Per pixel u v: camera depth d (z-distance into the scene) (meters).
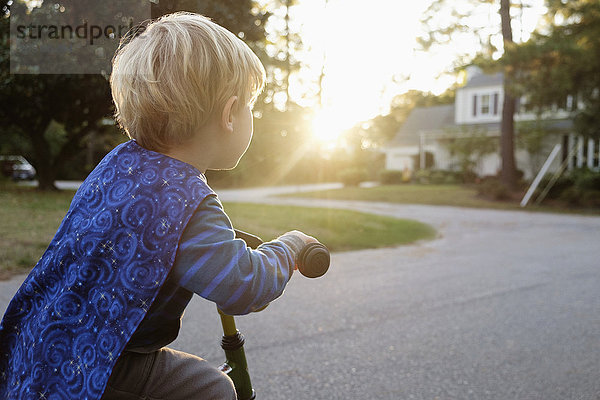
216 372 1.14
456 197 21.25
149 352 1.03
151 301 0.93
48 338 0.95
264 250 1.05
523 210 17.62
